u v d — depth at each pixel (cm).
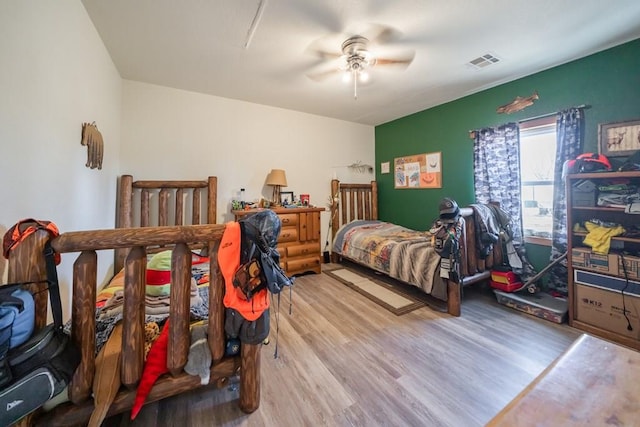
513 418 64
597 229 214
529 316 242
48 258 94
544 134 282
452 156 362
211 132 340
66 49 148
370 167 486
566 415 64
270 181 362
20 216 107
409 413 136
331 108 392
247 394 135
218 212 347
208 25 196
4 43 97
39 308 91
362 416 134
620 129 222
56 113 137
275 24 194
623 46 221
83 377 100
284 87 313
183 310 115
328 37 211
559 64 257
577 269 219
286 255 347
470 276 266
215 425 130
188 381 119
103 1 169
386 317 243
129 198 280
